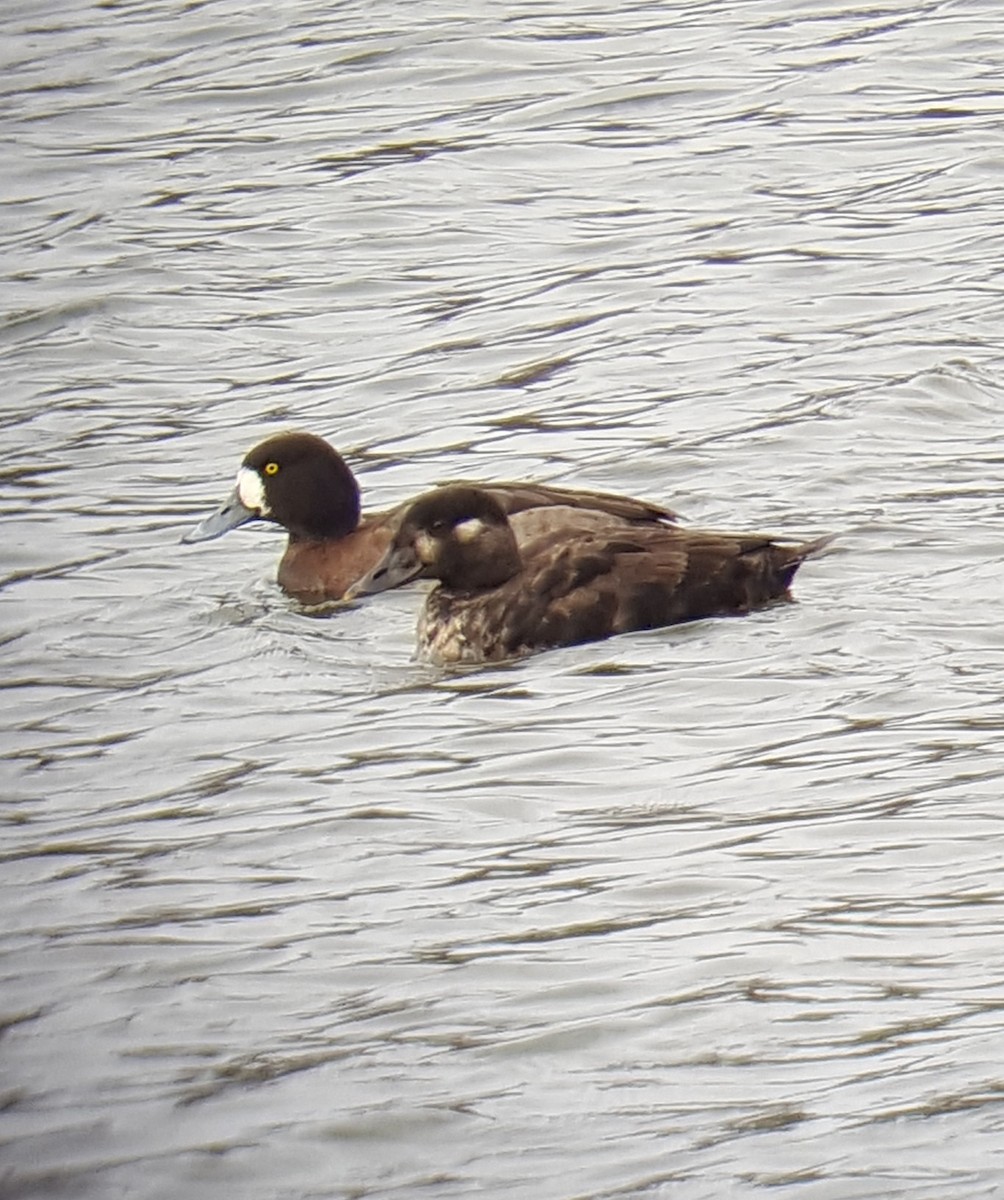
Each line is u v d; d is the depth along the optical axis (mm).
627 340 19766
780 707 12719
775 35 27766
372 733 12789
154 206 24062
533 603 14008
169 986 9922
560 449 17578
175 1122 8867
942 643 13492
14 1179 8562
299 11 30109
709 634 13898
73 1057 9391
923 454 16844
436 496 14320
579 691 13211
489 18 29172
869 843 10883
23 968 10180
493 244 22422
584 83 26594
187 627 14898
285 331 20766
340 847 11266
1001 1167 8188
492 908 10469
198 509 17141
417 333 20453
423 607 14445
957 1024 9156
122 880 11055
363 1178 8438
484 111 26000
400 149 25109
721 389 18484
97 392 19688
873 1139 8414
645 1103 8781
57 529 16828
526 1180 8344
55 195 24578
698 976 9695
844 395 18031
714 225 22312
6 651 14516
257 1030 9523
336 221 23266
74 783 12367
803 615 14062
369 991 9781
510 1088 8945
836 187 23031
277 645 14430
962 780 11516
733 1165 8328
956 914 10102
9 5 31156
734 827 11180
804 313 20016
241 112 26703
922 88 25609
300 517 15789
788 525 15633
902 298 20141
